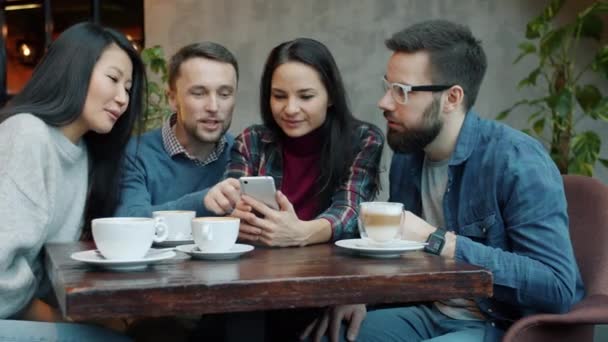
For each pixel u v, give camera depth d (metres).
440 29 2.10
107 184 2.22
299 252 1.84
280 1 4.51
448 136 2.15
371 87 4.37
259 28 4.55
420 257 1.74
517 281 1.85
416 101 2.08
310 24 4.47
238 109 4.61
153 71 4.40
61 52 2.00
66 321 1.98
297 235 1.96
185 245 1.82
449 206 2.15
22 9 5.01
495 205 2.02
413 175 2.30
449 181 2.14
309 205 2.36
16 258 1.74
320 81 2.25
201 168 2.75
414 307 2.23
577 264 2.15
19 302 1.74
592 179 2.27
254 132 2.47
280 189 2.40
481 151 2.09
